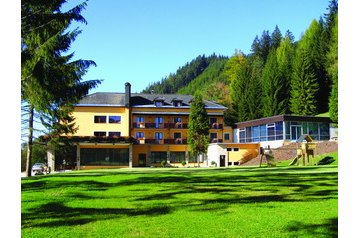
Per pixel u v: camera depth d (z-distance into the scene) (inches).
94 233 230.7
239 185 478.9
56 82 584.4
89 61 748.0
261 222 255.0
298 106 2667.3
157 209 310.0
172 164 2101.4
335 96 2164.1
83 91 724.0
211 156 1977.1
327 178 557.6
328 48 2945.4
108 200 365.7
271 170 870.4
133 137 2094.0
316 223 249.6
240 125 2202.3
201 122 2003.0
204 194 396.2
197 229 238.5
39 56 543.5
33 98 549.3
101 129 2085.4
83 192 427.8
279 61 3356.3
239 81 2925.7
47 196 397.1
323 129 1903.3
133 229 240.4
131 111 2153.1
